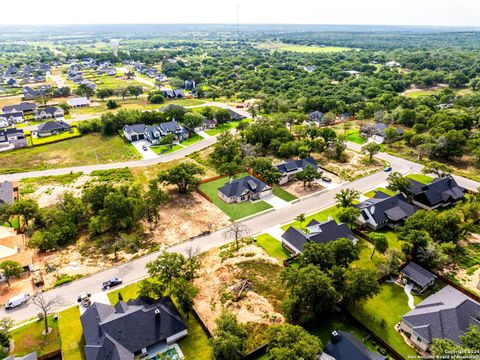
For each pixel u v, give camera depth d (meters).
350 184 110.38
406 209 89.12
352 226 87.00
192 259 69.06
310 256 64.50
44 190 107.56
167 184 105.00
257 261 73.62
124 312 56.31
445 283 68.44
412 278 67.19
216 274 70.69
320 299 56.31
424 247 70.75
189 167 106.81
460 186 108.56
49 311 62.53
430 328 53.56
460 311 54.62
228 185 101.62
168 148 142.62
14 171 120.31
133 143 148.00
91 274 71.88
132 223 86.25
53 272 72.75
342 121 178.62
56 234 80.81
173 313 57.78
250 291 65.50
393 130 144.50
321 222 86.81
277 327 51.88
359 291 58.25
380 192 97.75
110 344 51.22
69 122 176.38
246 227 87.75
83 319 57.75
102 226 85.25
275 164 122.19
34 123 178.50
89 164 127.38
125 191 94.19
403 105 190.38
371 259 75.75
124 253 78.69
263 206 98.12
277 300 63.75
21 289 68.31
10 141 147.25
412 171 119.56
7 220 88.88
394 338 56.34
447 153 125.81
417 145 137.88
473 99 194.62
